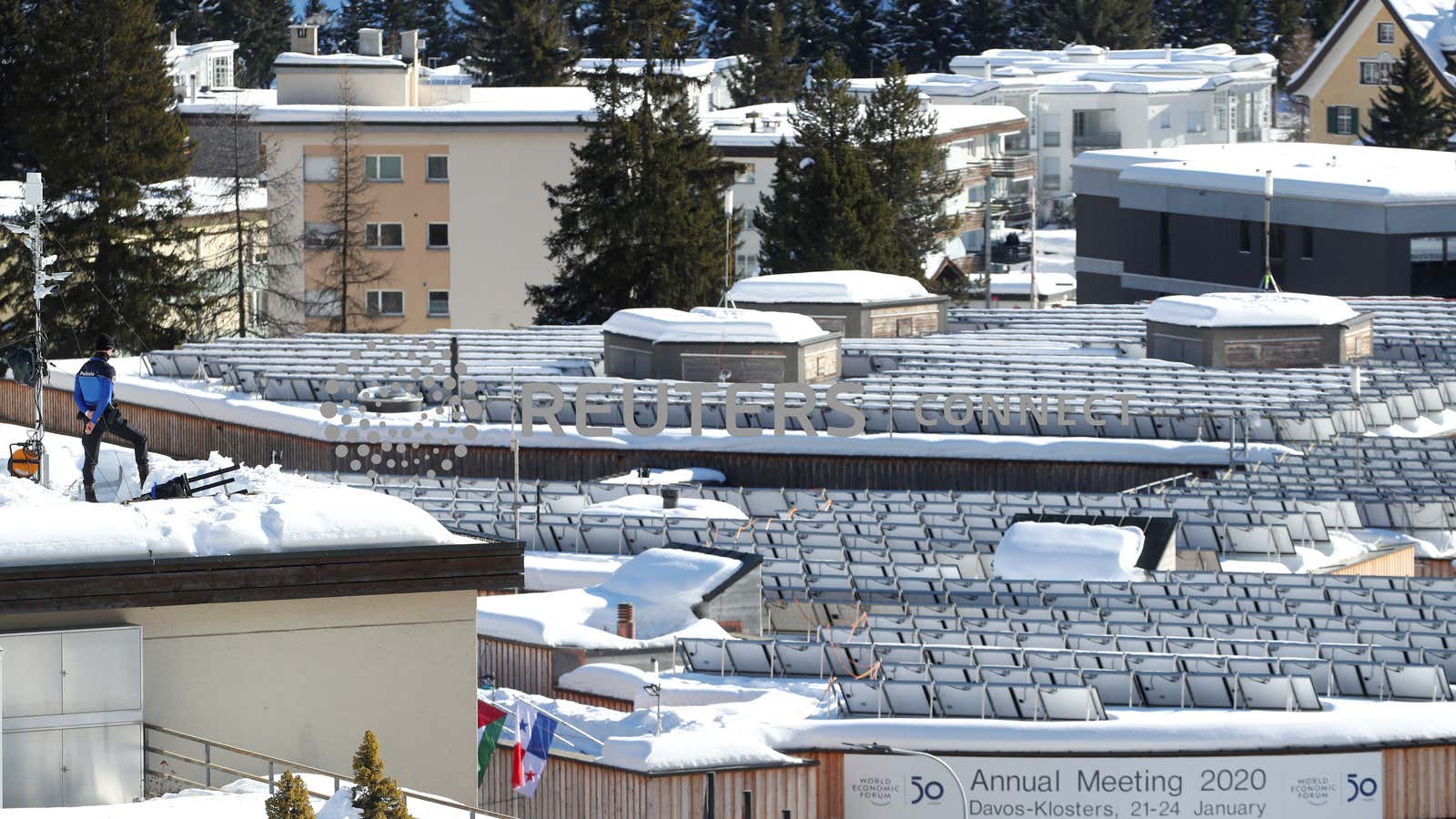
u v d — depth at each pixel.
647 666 154.50
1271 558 190.62
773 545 184.25
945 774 134.00
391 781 90.31
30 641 93.88
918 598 170.00
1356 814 135.62
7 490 99.75
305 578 96.81
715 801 129.50
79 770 94.88
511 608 161.00
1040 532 183.50
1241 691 140.00
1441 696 141.38
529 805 133.88
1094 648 151.12
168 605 95.06
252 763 98.06
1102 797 134.00
